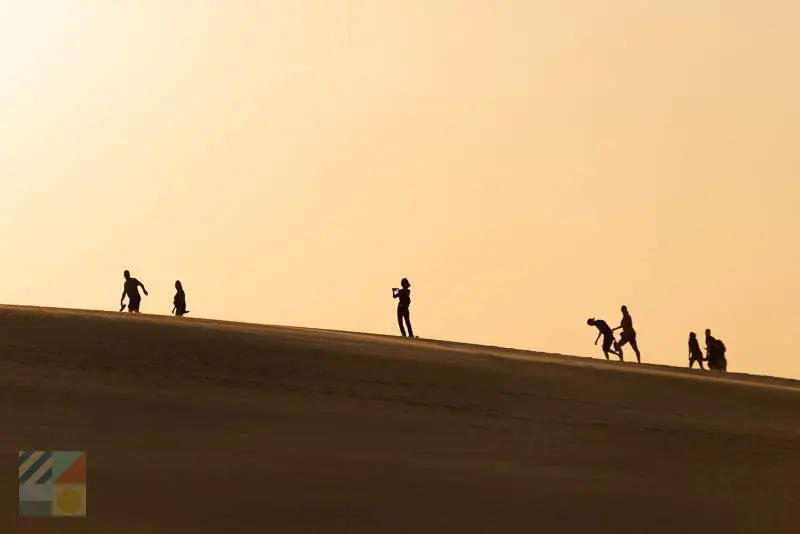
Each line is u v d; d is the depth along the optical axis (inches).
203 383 2276.1
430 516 1857.8
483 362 2647.6
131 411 2117.4
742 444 2336.4
